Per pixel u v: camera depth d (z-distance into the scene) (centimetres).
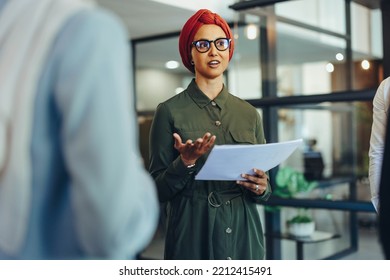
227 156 151
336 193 400
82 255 85
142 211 86
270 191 180
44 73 81
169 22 453
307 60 399
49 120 82
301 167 448
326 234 391
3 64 84
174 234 176
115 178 79
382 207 127
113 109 81
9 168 81
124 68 85
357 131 474
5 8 90
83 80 79
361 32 364
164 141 178
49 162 82
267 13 388
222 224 171
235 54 404
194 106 178
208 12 179
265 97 392
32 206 82
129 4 390
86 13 84
